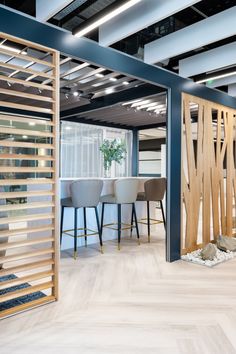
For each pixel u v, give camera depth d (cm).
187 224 429
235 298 283
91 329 226
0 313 240
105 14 252
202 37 320
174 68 464
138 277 335
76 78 429
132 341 211
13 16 241
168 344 208
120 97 507
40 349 200
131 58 343
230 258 414
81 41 291
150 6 279
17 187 538
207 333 222
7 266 371
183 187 418
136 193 463
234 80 451
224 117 501
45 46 261
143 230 564
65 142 761
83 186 397
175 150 403
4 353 195
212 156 476
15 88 450
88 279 326
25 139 497
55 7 247
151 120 761
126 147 878
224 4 374
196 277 338
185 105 418
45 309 255
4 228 283
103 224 496
